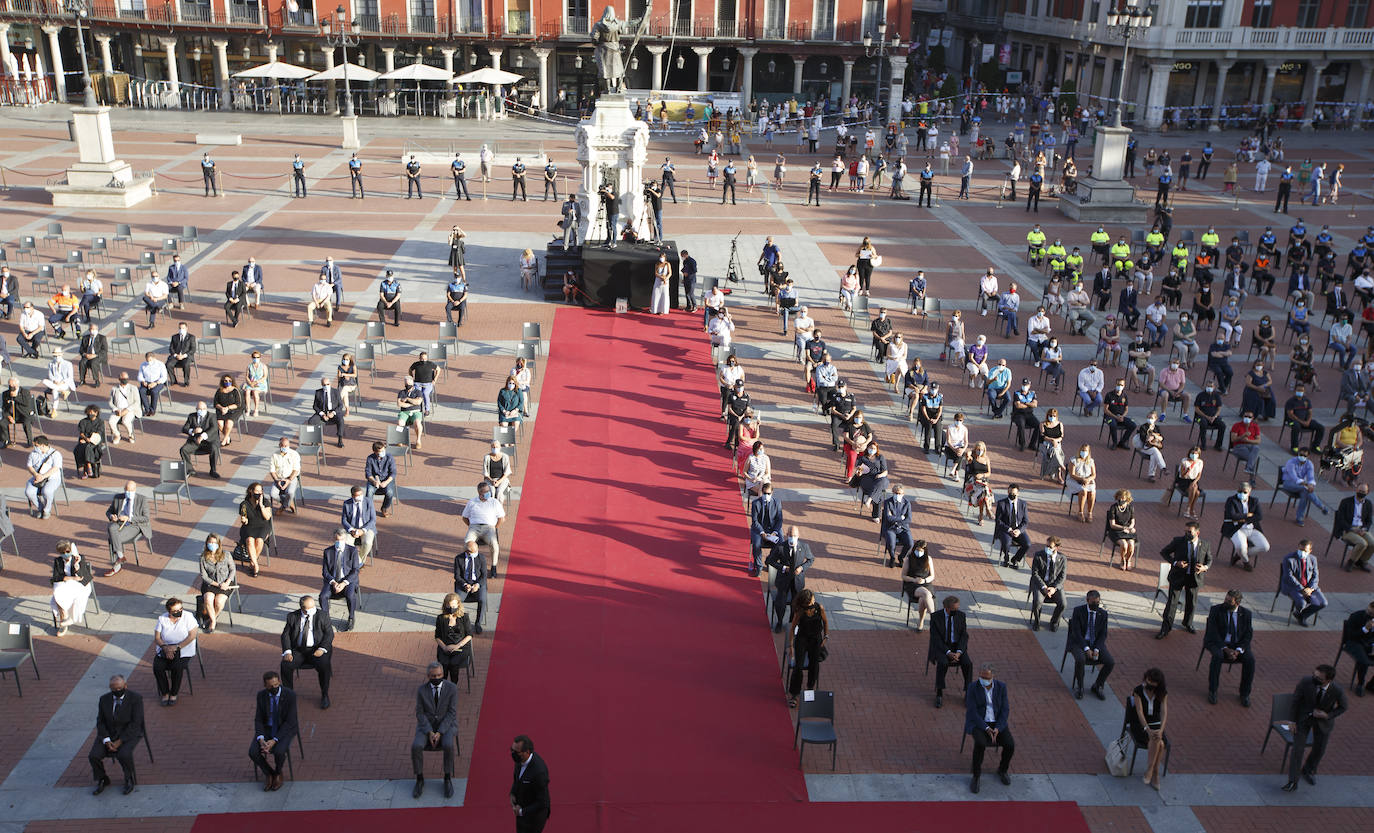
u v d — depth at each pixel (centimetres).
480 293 3491
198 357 2898
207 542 1767
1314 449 2525
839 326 3294
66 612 1720
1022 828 1389
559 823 1359
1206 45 6756
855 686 1662
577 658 1692
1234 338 3106
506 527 2083
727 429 2553
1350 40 6850
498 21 6850
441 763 1475
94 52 7350
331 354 2948
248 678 1636
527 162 5519
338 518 2114
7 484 2209
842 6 6888
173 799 1396
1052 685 1680
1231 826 1407
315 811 1380
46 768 1448
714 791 1427
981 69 7988
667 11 6850
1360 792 1477
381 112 6888
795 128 6856
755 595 1886
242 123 6475
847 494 2272
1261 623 1861
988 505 2172
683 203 4775
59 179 4850
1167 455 2514
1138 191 5278
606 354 2994
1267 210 4925
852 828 1377
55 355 2561
